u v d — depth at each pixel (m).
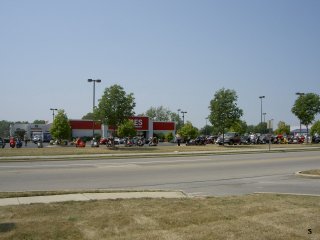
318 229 7.96
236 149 44.22
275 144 65.06
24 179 16.92
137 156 31.56
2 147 47.75
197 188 15.12
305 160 28.73
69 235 7.45
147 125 89.50
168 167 22.69
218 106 54.41
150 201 11.04
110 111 46.09
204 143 63.16
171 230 7.80
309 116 65.19
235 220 8.66
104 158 29.70
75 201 10.97
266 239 7.23
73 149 42.44
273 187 15.44
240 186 15.74
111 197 11.84
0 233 7.51
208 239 7.19
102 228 7.95
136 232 7.67
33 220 8.58
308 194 12.94
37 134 80.88
